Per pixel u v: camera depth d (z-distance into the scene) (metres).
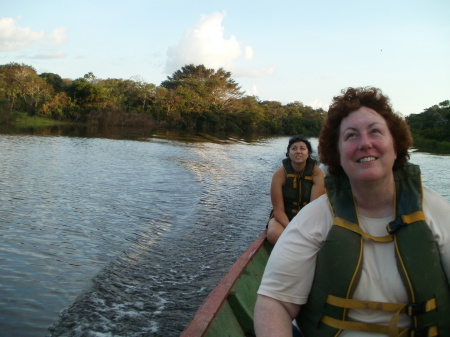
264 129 80.44
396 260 1.59
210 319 2.66
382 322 1.62
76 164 16.05
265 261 4.45
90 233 7.54
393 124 1.75
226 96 88.25
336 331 1.66
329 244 1.65
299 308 1.78
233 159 23.38
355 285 1.61
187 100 68.25
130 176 14.08
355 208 1.70
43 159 16.78
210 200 11.12
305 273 1.72
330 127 1.84
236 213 9.88
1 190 10.35
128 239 7.37
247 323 3.16
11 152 18.30
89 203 9.72
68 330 4.41
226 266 6.34
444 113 62.28
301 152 4.69
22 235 7.18
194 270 6.15
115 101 60.16
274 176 4.86
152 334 4.43
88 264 6.14
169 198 10.93
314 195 4.72
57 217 8.39
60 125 47.56
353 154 1.68
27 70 60.16
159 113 63.06
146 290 5.42
